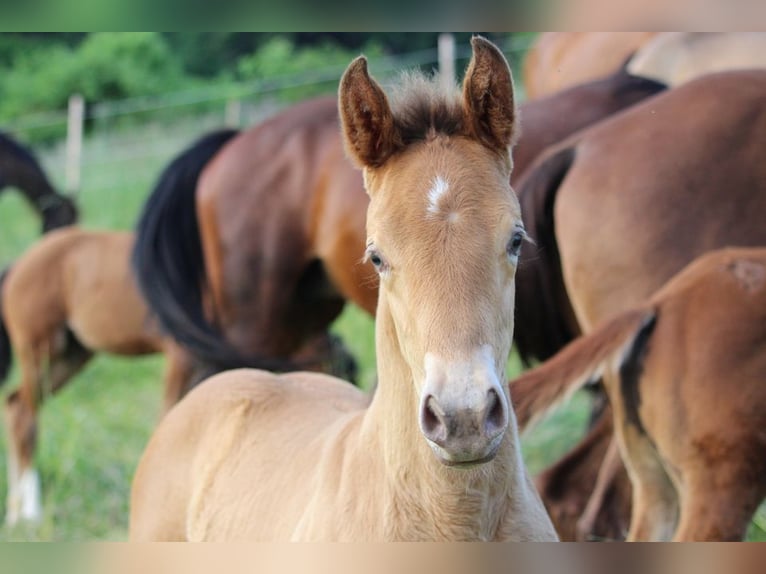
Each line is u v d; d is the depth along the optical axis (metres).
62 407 7.46
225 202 5.56
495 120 2.49
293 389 3.51
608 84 4.94
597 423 4.09
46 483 6.41
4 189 8.73
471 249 2.30
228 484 3.24
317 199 5.34
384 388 2.58
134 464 6.11
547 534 2.67
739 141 3.88
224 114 14.24
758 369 3.27
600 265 3.97
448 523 2.52
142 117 15.14
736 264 3.39
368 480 2.63
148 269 5.78
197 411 3.53
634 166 3.97
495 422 2.19
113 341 7.20
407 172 2.43
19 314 7.35
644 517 3.55
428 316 2.26
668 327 3.43
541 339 4.47
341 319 7.73
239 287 5.56
